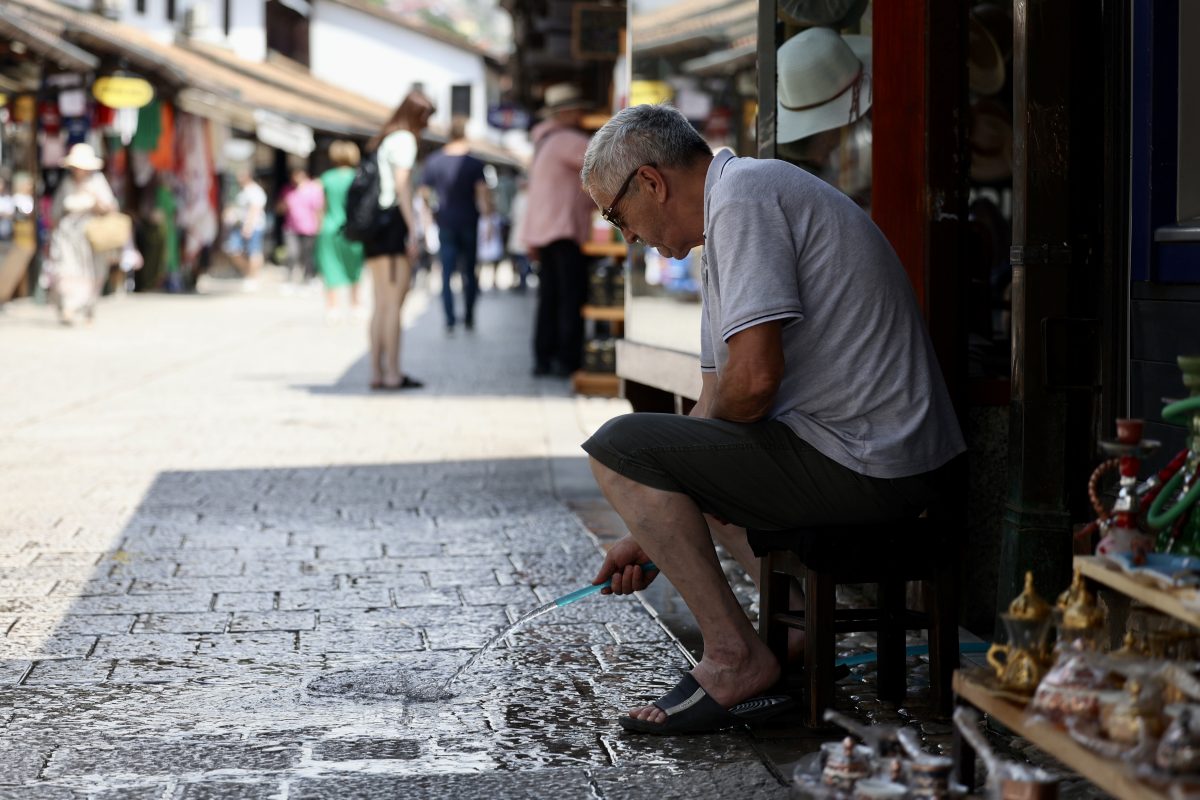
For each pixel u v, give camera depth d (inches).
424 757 144.7
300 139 1121.4
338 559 233.9
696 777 138.9
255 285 1111.0
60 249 709.3
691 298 255.0
